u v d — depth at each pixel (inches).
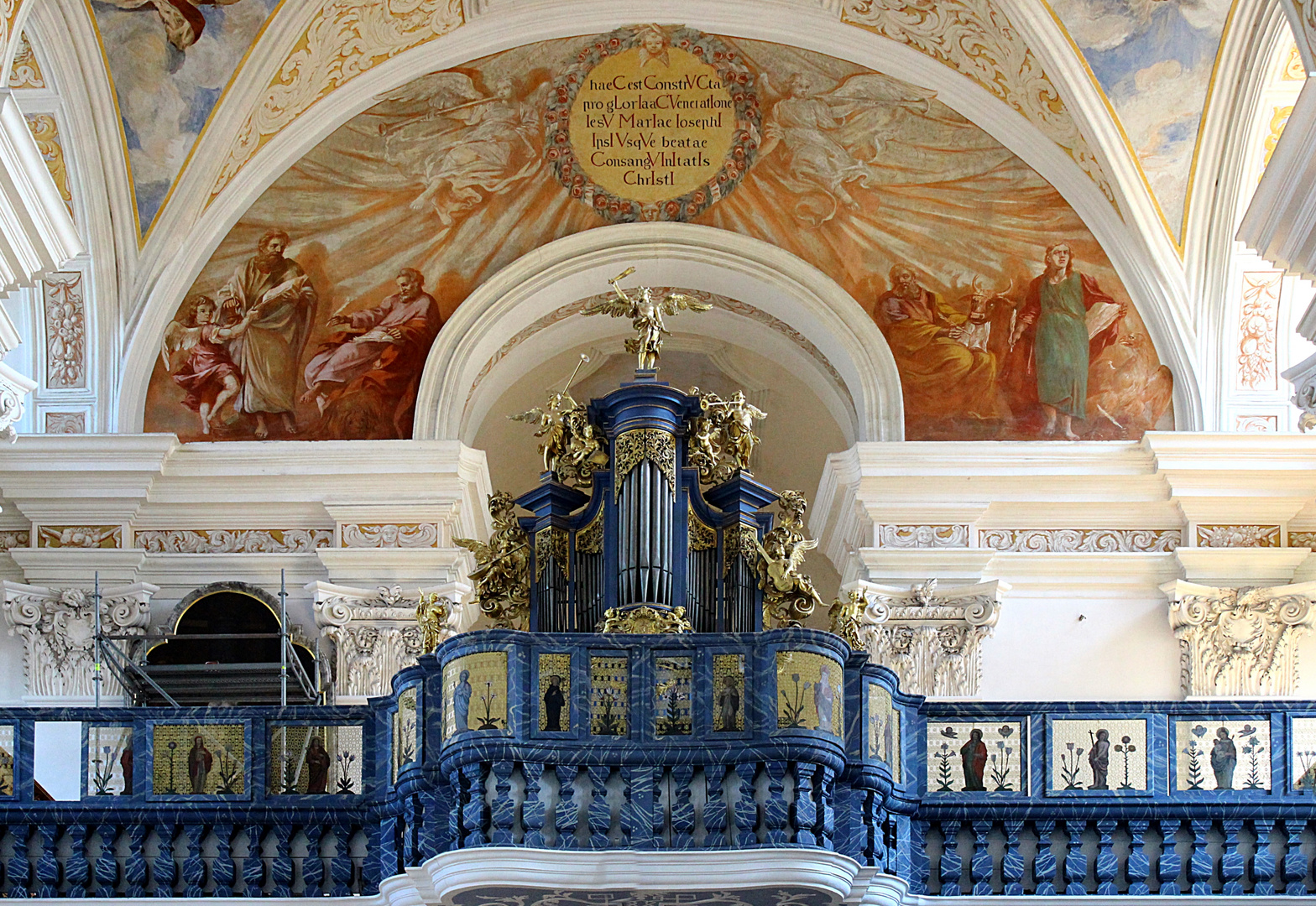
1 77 701.9
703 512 804.6
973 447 940.0
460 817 714.2
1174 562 935.7
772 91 974.4
